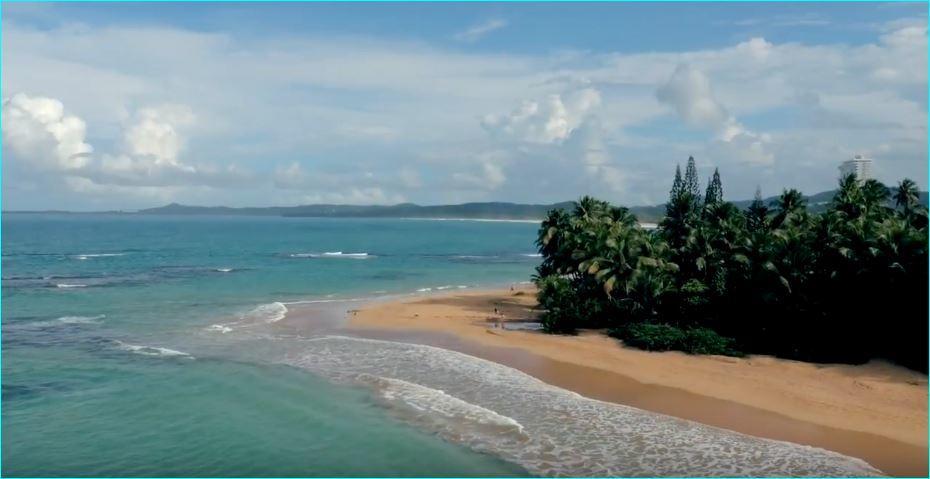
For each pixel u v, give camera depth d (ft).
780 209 205.26
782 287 135.54
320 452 84.28
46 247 497.05
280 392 108.47
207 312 186.91
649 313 160.76
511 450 83.82
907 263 121.70
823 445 84.33
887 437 86.89
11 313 184.24
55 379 115.96
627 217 220.43
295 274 306.76
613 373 119.03
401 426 92.79
